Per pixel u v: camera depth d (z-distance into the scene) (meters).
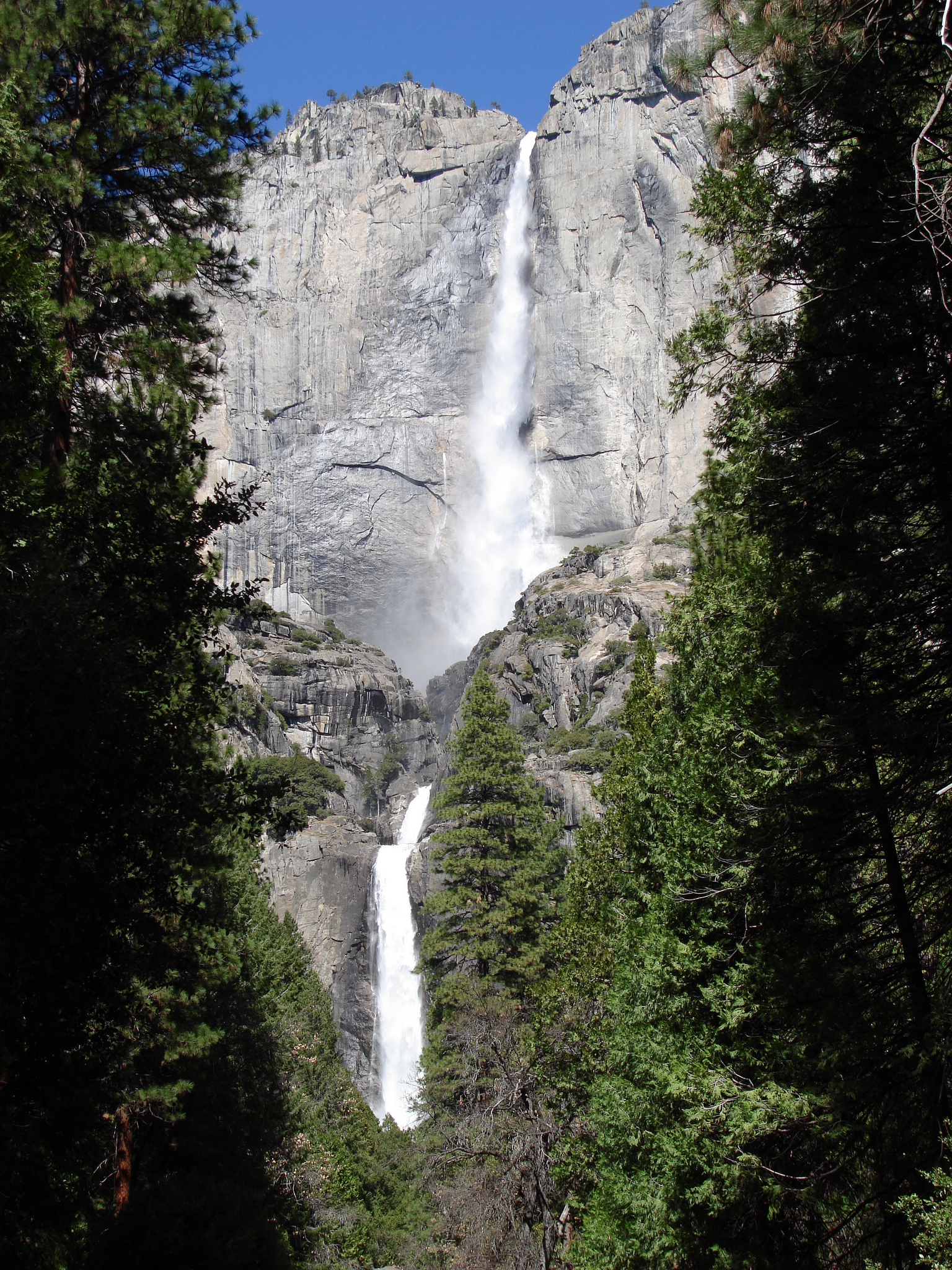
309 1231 39.75
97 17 20.88
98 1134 24.55
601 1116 24.23
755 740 18.81
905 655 14.91
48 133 20.73
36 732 12.95
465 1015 36.19
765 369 16.73
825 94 14.70
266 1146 36.03
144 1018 23.97
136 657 15.27
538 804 43.94
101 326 20.97
